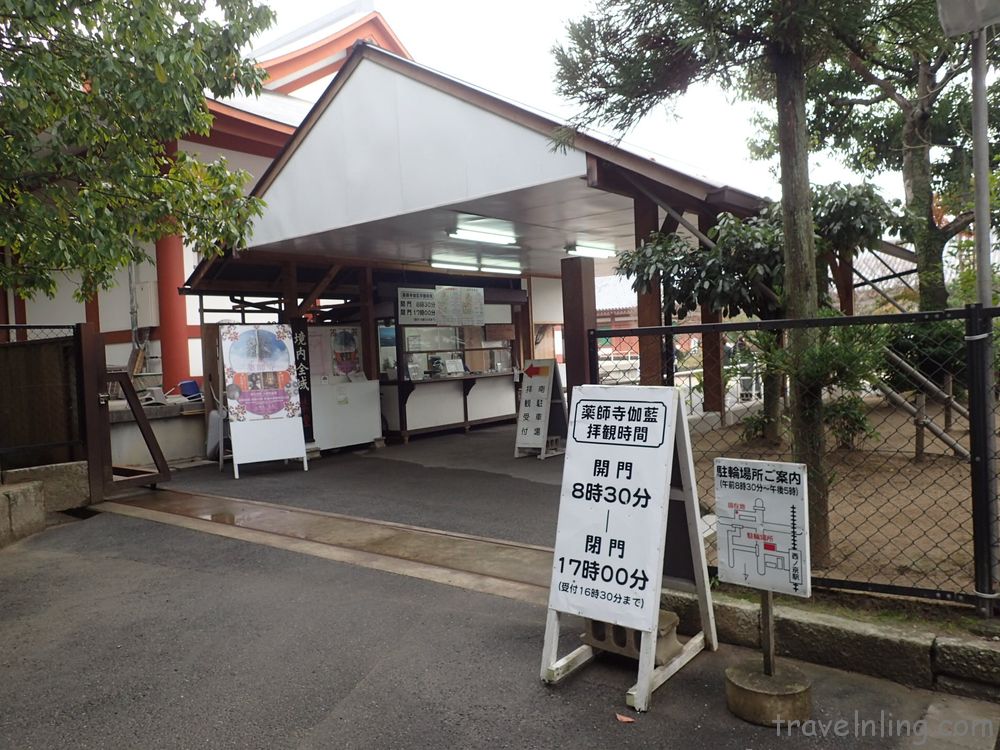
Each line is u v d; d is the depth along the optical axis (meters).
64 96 5.05
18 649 3.83
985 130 3.27
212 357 10.02
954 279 12.69
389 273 12.09
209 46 5.70
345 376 10.66
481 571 4.79
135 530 6.24
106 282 6.55
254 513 6.70
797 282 3.82
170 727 2.98
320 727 2.94
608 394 3.25
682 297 6.95
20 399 7.62
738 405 9.54
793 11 3.46
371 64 8.13
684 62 3.99
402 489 7.72
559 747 2.72
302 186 9.00
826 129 12.25
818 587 3.54
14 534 6.01
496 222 8.95
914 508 5.21
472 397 12.70
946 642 2.95
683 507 3.45
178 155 6.34
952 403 6.75
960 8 3.24
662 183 6.50
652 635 2.95
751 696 2.80
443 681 3.28
